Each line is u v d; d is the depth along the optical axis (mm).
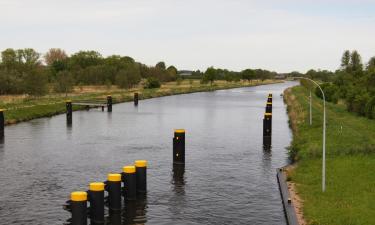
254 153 33500
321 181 22875
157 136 41469
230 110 67312
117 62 151375
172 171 27672
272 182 25156
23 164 29375
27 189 23531
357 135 36000
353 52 138375
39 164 29438
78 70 124125
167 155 32625
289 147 33906
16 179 25562
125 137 40781
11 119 50094
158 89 116000
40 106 60625
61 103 66812
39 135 41469
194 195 22609
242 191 23375
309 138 35312
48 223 18609
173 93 107000
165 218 19250
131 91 103062
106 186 20375
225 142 38312
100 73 114500
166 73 159000
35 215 19531
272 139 39906
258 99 93000
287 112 64188
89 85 115562
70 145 36469
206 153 33500
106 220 18953
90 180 25500
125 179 21562
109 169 28234
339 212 17766
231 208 20625
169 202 21438
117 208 19891
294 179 23906
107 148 35281
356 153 28938
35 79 72562
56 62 144625
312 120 46781
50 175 26562
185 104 78500
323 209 18328
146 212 19984
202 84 153750
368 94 51875
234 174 27000
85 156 32125
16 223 18594
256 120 54594
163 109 68500
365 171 24266
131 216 19438
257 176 26516
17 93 83438
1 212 19906
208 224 18562
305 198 20297
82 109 66500
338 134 36344
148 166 29000
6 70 85688
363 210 17875
